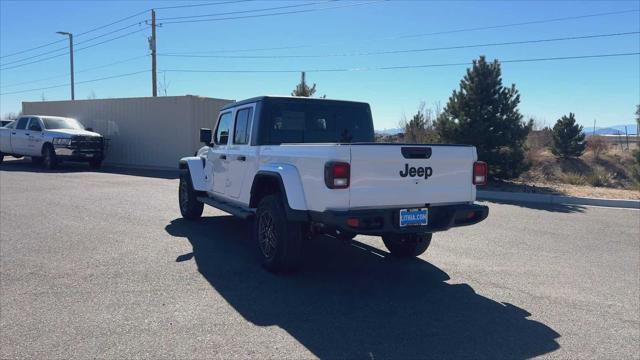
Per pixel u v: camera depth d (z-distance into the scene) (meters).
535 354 3.89
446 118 15.95
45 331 4.14
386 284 5.57
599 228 8.98
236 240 7.51
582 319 4.63
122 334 4.09
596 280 5.86
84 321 4.35
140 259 6.38
